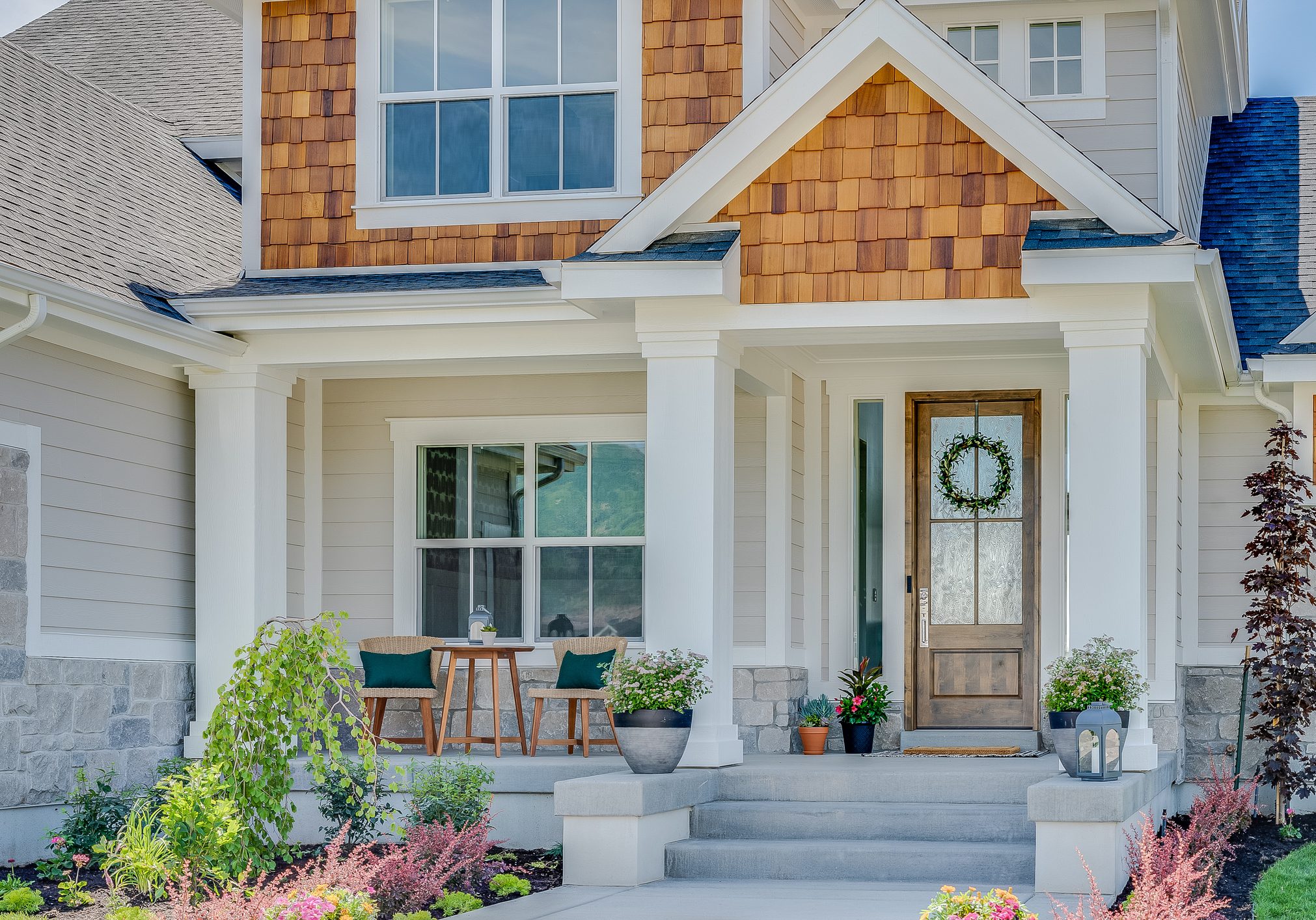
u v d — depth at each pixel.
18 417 8.90
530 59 11.07
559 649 10.98
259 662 8.19
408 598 12.00
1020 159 9.01
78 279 9.15
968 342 10.98
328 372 11.27
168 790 8.12
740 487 11.73
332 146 11.23
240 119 13.96
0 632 8.67
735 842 8.68
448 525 12.08
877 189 9.26
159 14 16.81
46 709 9.02
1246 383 11.71
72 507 9.36
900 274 9.18
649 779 8.27
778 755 11.13
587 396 11.90
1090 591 8.80
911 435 11.88
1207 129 14.66
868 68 9.27
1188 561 11.88
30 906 7.25
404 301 9.98
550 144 11.01
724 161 9.27
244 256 11.25
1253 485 10.78
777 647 11.50
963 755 10.95
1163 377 10.17
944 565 11.81
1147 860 6.32
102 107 12.85
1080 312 8.91
